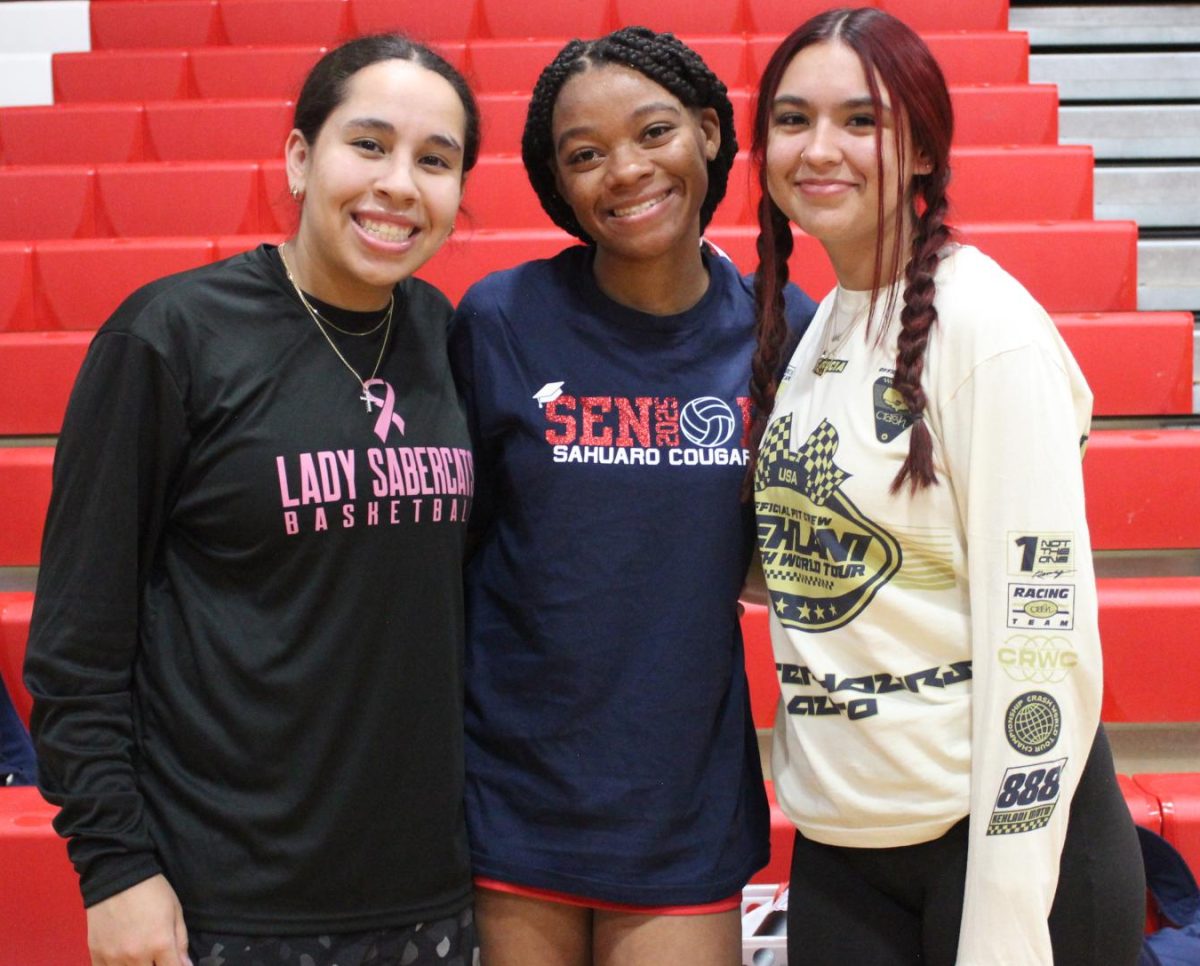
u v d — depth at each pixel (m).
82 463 1.07
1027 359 1.04
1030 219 2.88
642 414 1.27
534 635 1.26
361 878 1.13
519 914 1.26
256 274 1.14
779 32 3.61
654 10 3.62
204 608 1.11
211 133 3.28
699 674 1.25
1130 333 2.42
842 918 1.18
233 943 1.10
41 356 2.44
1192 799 1.71
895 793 1.10
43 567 1.09
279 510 1.09
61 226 3.00
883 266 1.16
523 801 1.25
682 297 1.31
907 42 1.12
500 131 3.13
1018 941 1.03
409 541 1.14
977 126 3.16
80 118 3.29
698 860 1.26
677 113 1.25
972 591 1.05
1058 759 1.03
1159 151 3.39
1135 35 3.74
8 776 1.85
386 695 1.13
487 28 3.66
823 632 1.14
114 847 1.06
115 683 1.09
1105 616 1.93
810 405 1.17
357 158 1.12
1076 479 1.04
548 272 1.33
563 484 1.25
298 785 1.10
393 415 1.16
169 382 1.08
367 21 3.69
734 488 1.27
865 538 1.11
